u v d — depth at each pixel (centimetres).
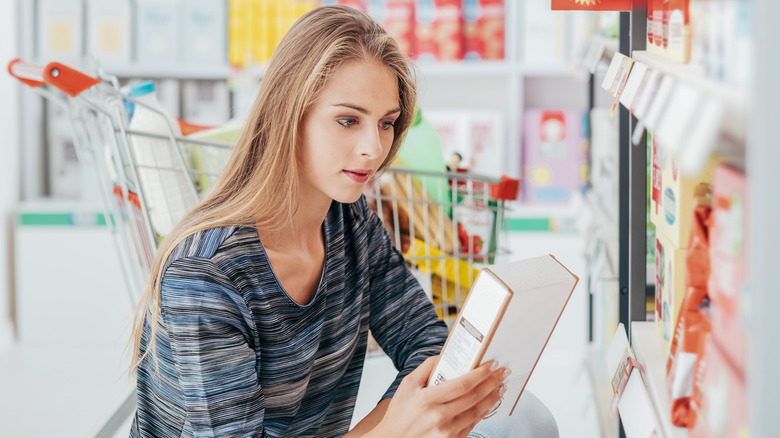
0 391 311
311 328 131
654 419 98
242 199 122
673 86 78
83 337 366
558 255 355
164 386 126
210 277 116
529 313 108
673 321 109
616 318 195
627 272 171
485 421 145
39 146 392
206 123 374
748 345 67
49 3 368
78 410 292
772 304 60
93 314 365
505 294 102
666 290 118
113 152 189
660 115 76
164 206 206
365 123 118
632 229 148
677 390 93
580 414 274
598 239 229
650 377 111
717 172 82
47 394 308
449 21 364
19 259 364
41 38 369
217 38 371
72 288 364
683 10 100
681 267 107
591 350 292
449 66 365
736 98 60
